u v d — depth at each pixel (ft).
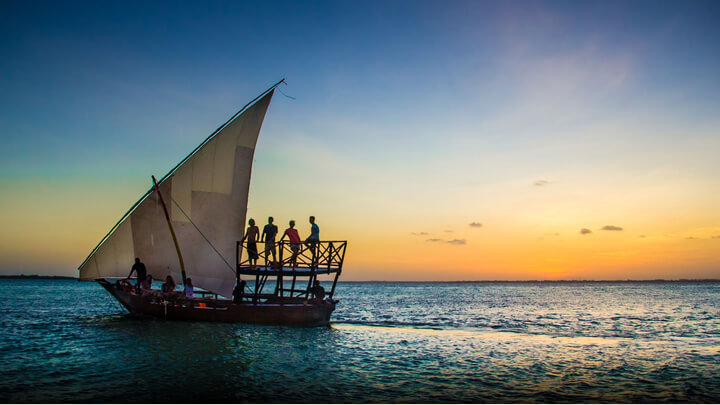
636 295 342.85
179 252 75.10
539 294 374.63
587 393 40.96
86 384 39.68
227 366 47.44
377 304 195.93
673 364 54.90
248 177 79.66
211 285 77.66
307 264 76.43
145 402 34.81
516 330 91.71
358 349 61.16
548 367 52.29
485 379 45.68
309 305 77.87
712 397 40.09
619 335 84.89
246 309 75.92
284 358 52.65
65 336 65.51
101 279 77.66
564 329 94.84
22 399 35.14
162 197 75.41
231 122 76.95
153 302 76.43
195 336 65.21
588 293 406.21
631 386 43.80
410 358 55.93
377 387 41.27
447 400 37.76
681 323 111.24
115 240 75.25
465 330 89.86
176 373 44.01
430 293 407.23
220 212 77.97
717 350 66.44
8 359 49.67
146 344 58.80
